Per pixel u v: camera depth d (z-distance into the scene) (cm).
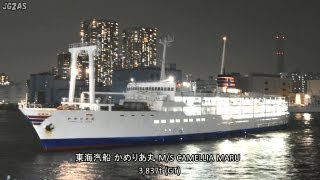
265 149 7506
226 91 9956
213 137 8762
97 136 6794
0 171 5319
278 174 5331
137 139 7231
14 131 12488
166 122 7638
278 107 11556
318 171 5525
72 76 7356
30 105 7006
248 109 10031
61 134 6538
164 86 8088
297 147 7862
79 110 6612
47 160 6003
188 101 8281
